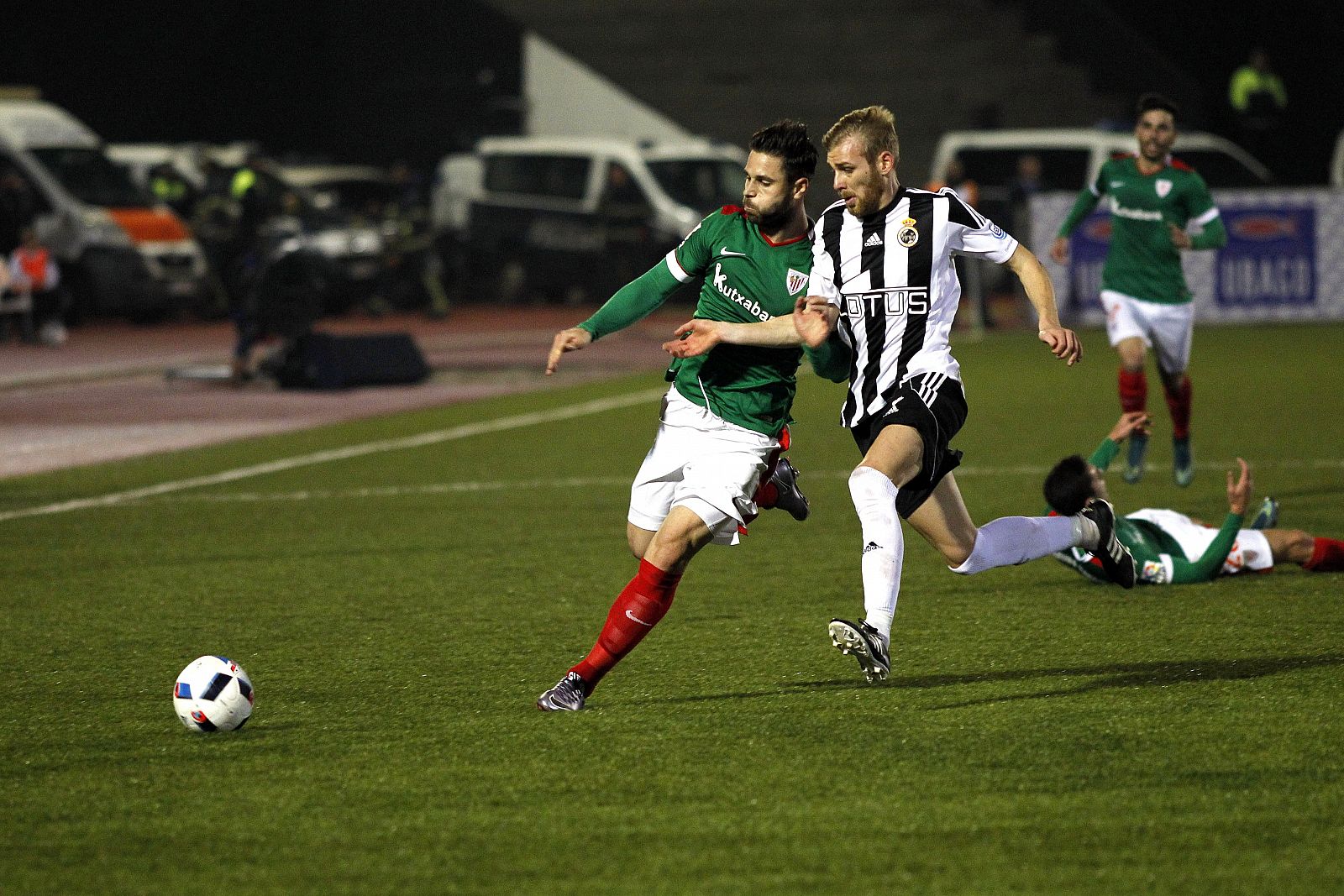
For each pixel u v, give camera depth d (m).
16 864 15.03
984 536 20.84
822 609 25.36
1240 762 17.30
